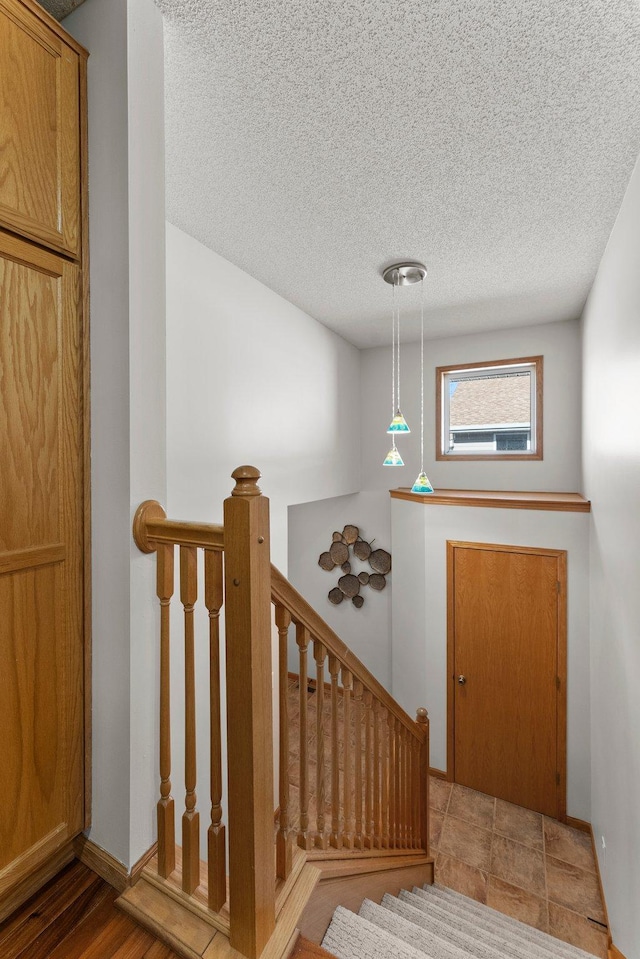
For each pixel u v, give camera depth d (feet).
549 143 5.58
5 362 3.24
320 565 16.57
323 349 12.73
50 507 3.57
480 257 8.68
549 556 11.11
